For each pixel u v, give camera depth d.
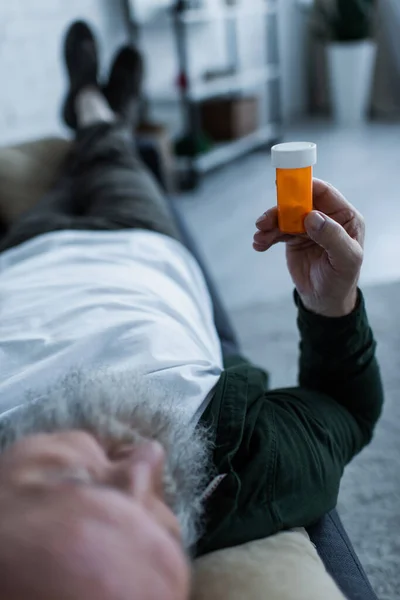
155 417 0.45
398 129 3.50
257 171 3.00
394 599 0.77
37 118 2.32
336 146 3.25
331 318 0.60
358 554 0.83
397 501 0.90
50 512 0.32
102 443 0.41
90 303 0.68
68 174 1.50
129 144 1.49
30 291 0.74
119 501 0.34
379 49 3.87
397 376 1.18
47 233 1.05
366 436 0.63
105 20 2.62
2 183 1.51
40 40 2.28
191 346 0.64
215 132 3.16
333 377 0.62
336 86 3.74
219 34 3.39
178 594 0.32
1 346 0.61
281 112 3.86
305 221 0.54
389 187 2.41
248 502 0.50
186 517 0.42
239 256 1.92
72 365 0.55
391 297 1.50
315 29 3.93
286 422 0.55
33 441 0.39
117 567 0.30
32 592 0.28
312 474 0.53
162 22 2.91
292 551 0.47
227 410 0.54
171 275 0.87
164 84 3.03
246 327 1.45
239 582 0.44
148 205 1.17
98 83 1.91
